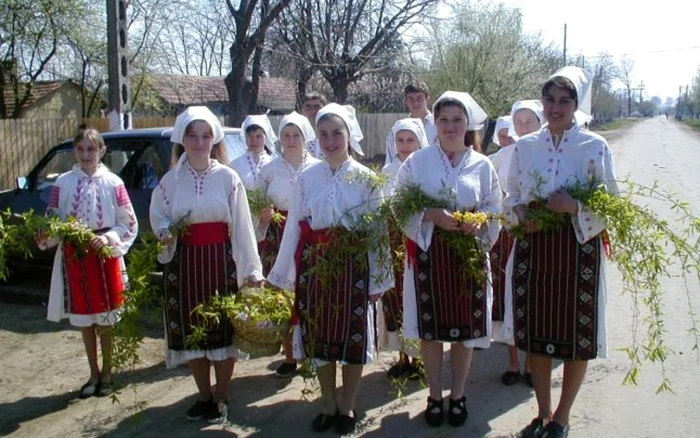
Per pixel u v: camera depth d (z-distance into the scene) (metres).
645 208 3.75
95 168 4.47
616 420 4.02
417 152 3.93
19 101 21.44
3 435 3.95
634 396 4.37
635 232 3.53
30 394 4.57
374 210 3.79
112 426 4.05
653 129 65.81
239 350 3.98
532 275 3.61
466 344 3.82
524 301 3.65
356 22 21.97
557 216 3.49
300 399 4.41
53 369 5.03
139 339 3.98
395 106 27.19
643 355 5.10
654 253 3.54
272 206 4.83
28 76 21.34
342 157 3.83
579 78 3.56
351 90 26.81
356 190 3.80
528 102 4.79
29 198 6.92
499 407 4.24
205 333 3.83
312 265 3.76
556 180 3.53
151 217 3.96
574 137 3.55
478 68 27.00
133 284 3.89
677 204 3.79
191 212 3.85
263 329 3.78
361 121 22.61
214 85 33.31
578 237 3.46
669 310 6.21
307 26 20.89
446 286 3.79
